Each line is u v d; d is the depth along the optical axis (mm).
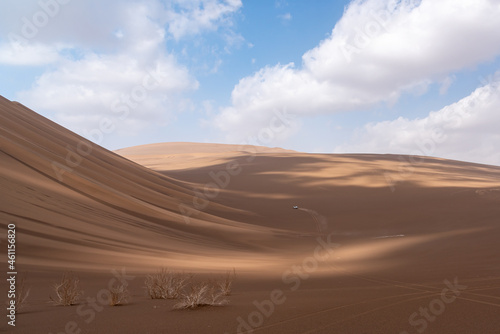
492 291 8734
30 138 42469
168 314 6629
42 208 21781
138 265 16172
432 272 13070
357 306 7145
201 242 28781
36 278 10867
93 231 21703
